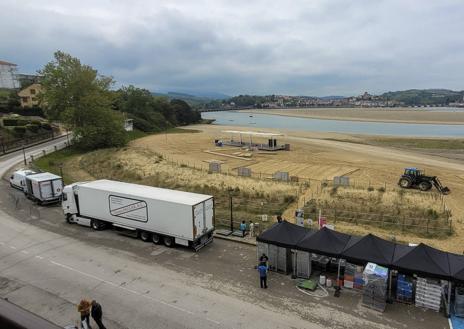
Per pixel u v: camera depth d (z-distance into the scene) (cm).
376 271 1616
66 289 1777
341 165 5381
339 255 1772
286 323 1502
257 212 3039
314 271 1959
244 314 1568
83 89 6762
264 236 1975
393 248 1798
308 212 3008
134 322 1511
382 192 3569
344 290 1766
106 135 7050
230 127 14638
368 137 9400
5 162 5197
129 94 13150
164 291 1758
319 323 1501
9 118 7875
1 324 196
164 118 14500
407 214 2895
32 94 10719
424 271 1584
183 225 2172
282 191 3591
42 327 190
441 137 9219
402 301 1662
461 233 2548
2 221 2808
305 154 6512
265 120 19925
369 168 5109
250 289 1780
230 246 2302
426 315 1556
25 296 1712
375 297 1591
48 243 2358
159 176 4384
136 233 2436
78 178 4522
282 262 1936
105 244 2341
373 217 2850
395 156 6228
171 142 8419
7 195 3591
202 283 1836
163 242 2327
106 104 7088
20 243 2359
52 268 2002
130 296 1711
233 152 6794
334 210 3011
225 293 1741
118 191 2422
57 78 6625
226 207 3183
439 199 3378
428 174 4672
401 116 19650
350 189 3619
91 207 2572
